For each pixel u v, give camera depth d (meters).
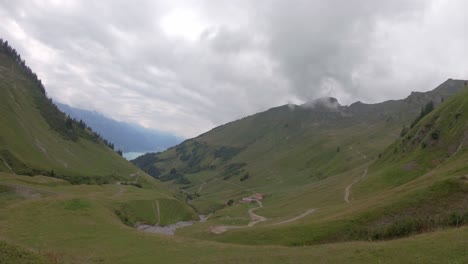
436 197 62.47
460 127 122.12
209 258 47.03
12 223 68.25
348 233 64.44
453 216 54.94
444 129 129.62
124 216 130.38
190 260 46.50
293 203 155.88
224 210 192.75
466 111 126.00
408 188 80.62
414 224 57.03
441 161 115.75
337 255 42.28
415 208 62.22
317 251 45.47
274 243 70.44
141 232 66.06
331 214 87.19
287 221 103.56
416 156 128.62
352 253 41.88
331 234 66.12
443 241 40.22
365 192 121.44
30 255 34.72
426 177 84.56
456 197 60.66
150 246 55.03
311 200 145.50
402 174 121.75
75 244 55.38
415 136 145.25
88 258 45.78
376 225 62.66
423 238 42.97
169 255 49.56
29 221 70.12
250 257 46.03
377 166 163.25
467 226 45.47
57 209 79.25
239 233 81.88
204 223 140.75
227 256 47.72
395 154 154.00
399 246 41.19
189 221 183.50
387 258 38.34
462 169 78.38
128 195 178.12
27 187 153.25
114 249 52.94
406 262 36.44
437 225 55.09
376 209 67.44
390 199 70.88
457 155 108.31
